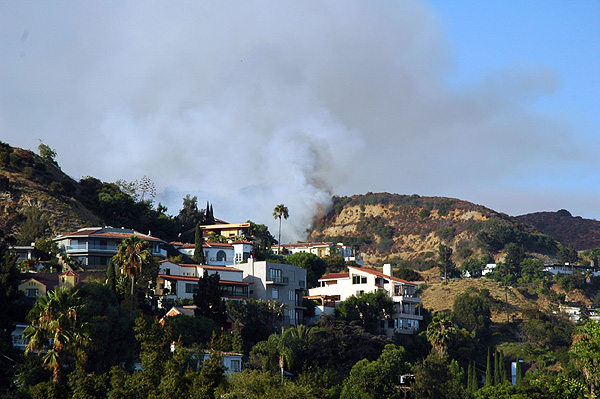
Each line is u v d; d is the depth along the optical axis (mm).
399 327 180875
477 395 129125
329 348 147000
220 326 145750
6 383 94000
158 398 73562
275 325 165375
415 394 131250
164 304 154500
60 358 93500
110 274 150875
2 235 197250
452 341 169750
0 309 118688
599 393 98375
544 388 120438
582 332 102125
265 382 95188
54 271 174875
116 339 116562
